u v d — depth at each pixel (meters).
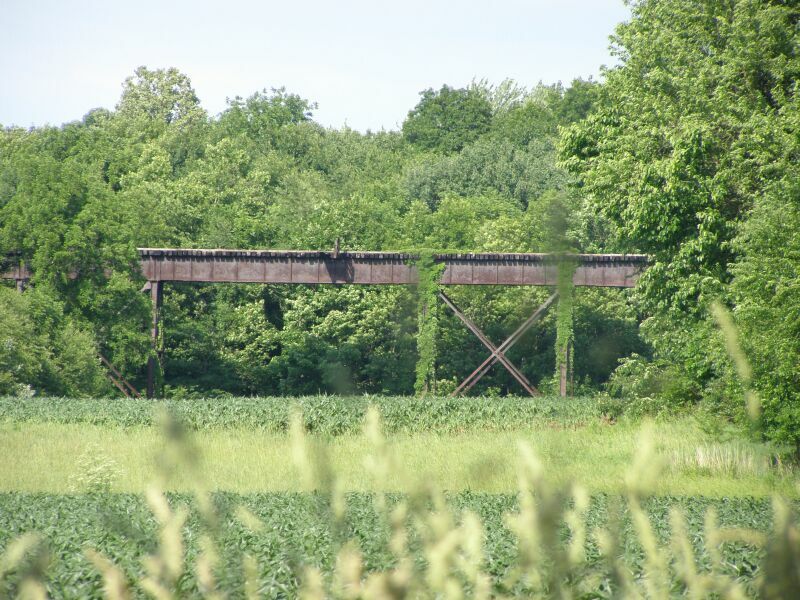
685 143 87.81
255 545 25.97
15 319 131.88
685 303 91.00
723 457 60.66
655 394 88.69
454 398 125.38
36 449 84.31
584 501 5.71
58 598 22.11
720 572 21.73
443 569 5.75
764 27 87.06
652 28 99.69
